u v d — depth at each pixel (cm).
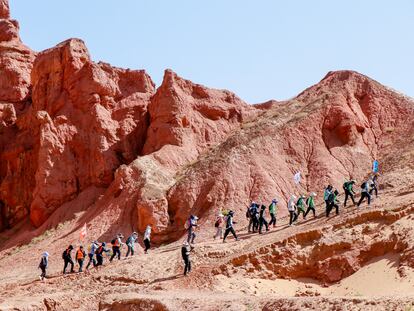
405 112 4491
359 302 1503
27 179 5181
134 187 4184
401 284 1878
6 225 5109
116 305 2120
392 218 2223
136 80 5566
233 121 5156
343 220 2361
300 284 2231
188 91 5159
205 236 3469
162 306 1936
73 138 4988
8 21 6769
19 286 2950
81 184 4838
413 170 3328
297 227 2648
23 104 6047
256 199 3856
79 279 2795
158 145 4797
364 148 4266
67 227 4322
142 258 2819
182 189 4034
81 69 5278
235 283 2241
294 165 4181
